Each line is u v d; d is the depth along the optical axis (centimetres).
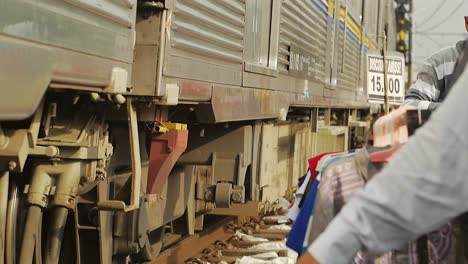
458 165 186
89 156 412
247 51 692
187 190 681
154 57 455
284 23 832
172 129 537
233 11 638
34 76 312
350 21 1380
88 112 419
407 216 188
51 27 327
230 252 771
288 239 282
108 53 394
